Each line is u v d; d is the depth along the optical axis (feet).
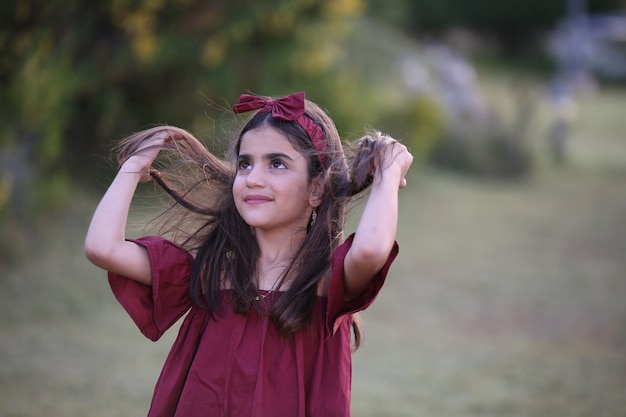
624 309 22.38
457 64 60.49
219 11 28.43
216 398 7.01
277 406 6.93
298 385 6.94
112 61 27.86
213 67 29.48
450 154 45.96
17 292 19.48
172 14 28.22
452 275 25.67
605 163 53.62
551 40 128.57
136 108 30.68
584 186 45.14
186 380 7.15
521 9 119.14
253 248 7.39
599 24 131.34
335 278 6.84
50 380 14.90
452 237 31.12
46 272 20.94
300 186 7.22
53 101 25.14
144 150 7.77
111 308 19.67
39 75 24.97
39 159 25.20
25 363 15.67
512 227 33.65
